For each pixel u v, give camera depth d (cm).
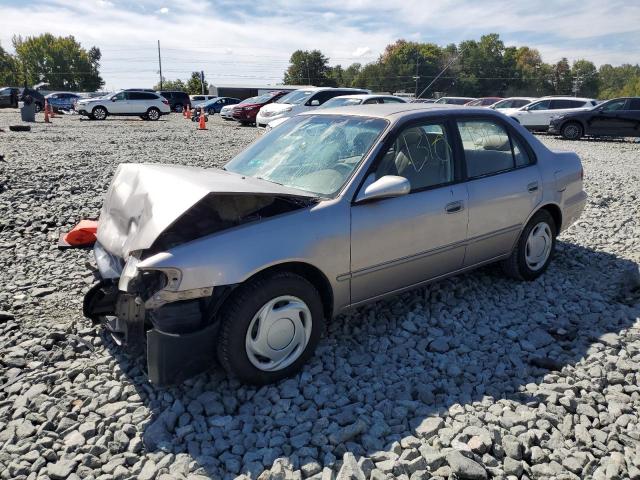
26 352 335
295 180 350
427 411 277
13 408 281
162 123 2581
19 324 374
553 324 383
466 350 344
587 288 448
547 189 444
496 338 361
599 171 1084
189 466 238
